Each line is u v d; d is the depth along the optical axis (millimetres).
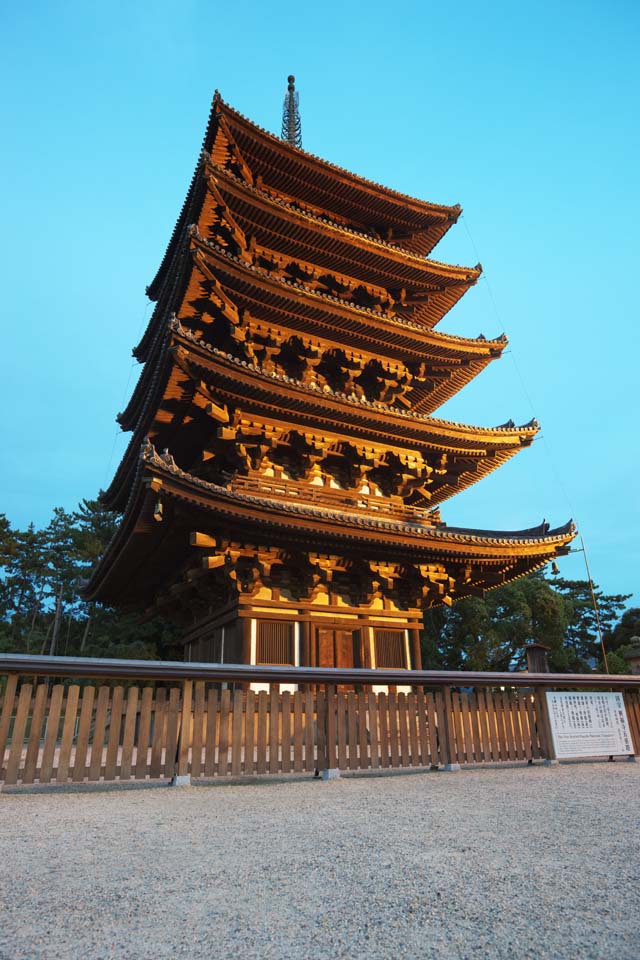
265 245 23375
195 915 3885
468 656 47031
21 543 61281
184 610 22391
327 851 5488
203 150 19922
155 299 28719
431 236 28922
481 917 3814
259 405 18766
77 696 9664
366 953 3295
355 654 19047
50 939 3506
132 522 17359
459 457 23125
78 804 8164
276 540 17391
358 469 21469
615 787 9617
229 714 10617
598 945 3393
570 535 21266
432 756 12000
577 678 13812
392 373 24031
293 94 40031
